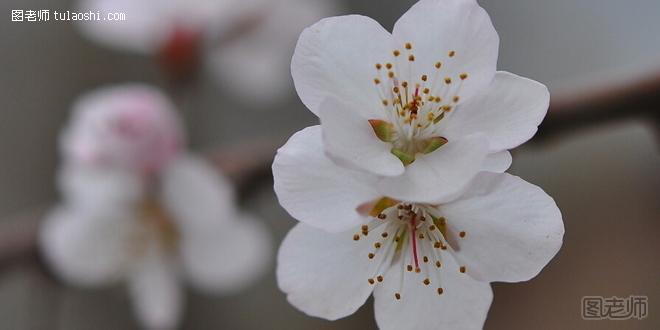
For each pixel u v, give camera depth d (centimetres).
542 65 44
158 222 32
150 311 34
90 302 44
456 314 22
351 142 21
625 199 42
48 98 48
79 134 31
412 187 21
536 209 21
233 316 45
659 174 42
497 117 21
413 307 22
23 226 31
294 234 22
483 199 22
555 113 27
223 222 32
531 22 45
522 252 21
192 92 34
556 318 41
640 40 44
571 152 42
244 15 35
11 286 43
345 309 22
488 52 22
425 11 22
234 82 38
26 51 49
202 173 31
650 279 41
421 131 22
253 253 34
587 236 42
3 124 48
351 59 22
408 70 22
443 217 22
